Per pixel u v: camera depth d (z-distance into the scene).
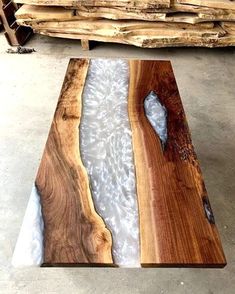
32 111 1.65
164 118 0.97
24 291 0.94
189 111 1.65
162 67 1.26
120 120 0.95
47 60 2.11
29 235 0.64
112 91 1.10
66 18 2.01
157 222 0.66
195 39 2.01
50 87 1.84
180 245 0.62
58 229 0.65
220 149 1.43
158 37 2.00
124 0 1.86
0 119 1.59
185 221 0.66
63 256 0.60
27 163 1.36
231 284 0.96
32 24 2.08
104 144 0.86
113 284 0.95
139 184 0.75
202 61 2.12
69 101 1.04
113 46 2.29
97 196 0.72
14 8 2.28
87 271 0.99
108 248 0.61
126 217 0.67
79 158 0.82
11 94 1.77
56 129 0.91
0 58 2.12
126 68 1.24
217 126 1.56
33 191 0.73
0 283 0.96
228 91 1.82
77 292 0.94
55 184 0.75
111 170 0.78
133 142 0.87
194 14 1.97
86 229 0.65
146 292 0.94
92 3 1.90
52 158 0.81
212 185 1.26
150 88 1.12
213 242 0.62
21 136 1.49
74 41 2.35
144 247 0.62
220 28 2.03
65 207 0.69
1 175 1.31
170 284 0.96
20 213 1.16
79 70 1.22
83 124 0.93
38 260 0.59
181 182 0.75
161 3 1.84
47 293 0.93
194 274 0.98
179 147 0.85
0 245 1.06
